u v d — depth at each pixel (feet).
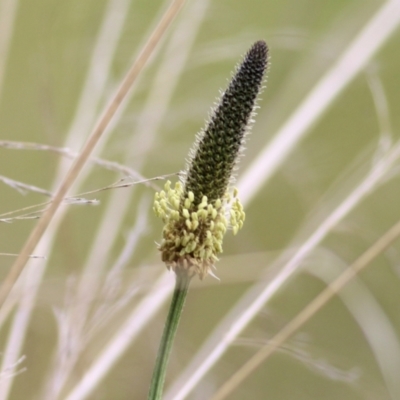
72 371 1.62
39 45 2.14
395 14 1.94
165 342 1.36
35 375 1.74
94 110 1.91
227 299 2.24
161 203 1.36
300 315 1.65
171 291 1.72
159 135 2.15
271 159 1.90
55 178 1.80
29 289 1.63
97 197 2.14
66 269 1.77
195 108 2.25
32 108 2.12
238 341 1.68
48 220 1.40
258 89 1.34
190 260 1.35
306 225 1.98
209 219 1.36
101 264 1.73
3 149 2.10
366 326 1.90
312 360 1.70
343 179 2.03
